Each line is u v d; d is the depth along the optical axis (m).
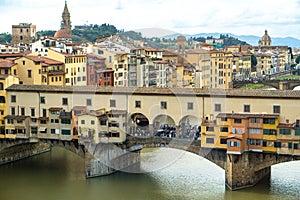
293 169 81.75
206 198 65.81
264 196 66.25
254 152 70.44
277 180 74.25
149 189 70.50
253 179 71.06
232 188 69.25
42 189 71.69
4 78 81.81
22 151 92.12
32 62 94.00
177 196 66.94
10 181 76.25
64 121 78.81
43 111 80.38
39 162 89.62
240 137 68.38
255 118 69.50
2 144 83.00
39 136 80.75
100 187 72.25
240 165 69.62
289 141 68.38
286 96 68.62
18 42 193.50
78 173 81.06
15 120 81.19
